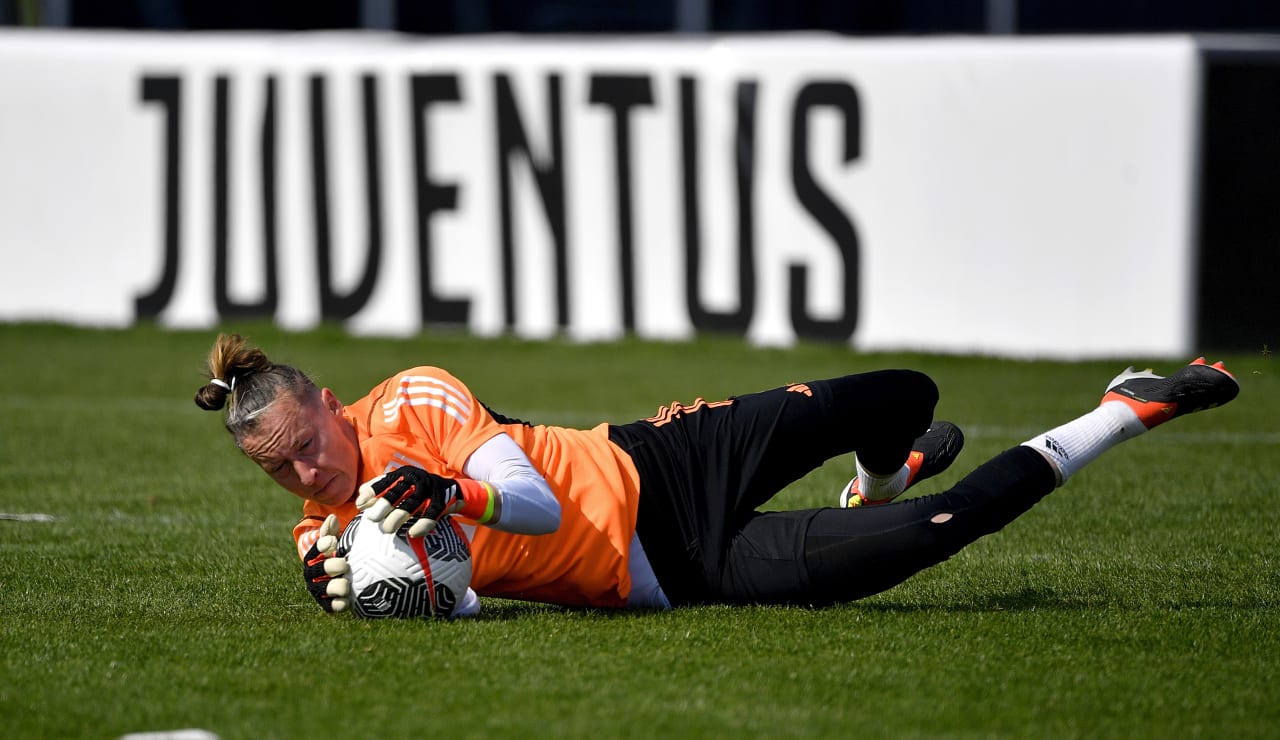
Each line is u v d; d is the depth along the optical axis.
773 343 39.84
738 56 39.34
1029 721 10.66
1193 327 36.88
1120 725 10.59
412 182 41.44
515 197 40.94
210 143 42.44
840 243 39.09
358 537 13.09
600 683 11.50
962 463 25.03
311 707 10.92
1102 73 36.81
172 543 18.69
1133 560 17.11
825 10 53.50
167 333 43.22
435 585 13.05
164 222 43.03
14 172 43.62
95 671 11.91
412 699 11.10
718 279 40.09
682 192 40.06
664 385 35.44
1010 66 37.44
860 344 39.25
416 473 12.05
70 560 17.52
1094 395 33.03
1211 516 20.05
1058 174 37.41
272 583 16.06
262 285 42.59
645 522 13.56
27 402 33.06
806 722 10.59
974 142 37.94
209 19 53.44
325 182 41.84
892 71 38.31
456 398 13.26
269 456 12.36
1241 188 36.31
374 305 42.03
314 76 41.66
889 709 10.91
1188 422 29.55
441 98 41.03
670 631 12.99
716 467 13.66
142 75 42.66
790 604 13.91
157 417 30.94
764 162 39.44
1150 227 36.88
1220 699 11.20
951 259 38.41
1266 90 35.88
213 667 11.98
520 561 13.27
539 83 40.50
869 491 15.07
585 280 40.91
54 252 43.75
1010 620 13.64
